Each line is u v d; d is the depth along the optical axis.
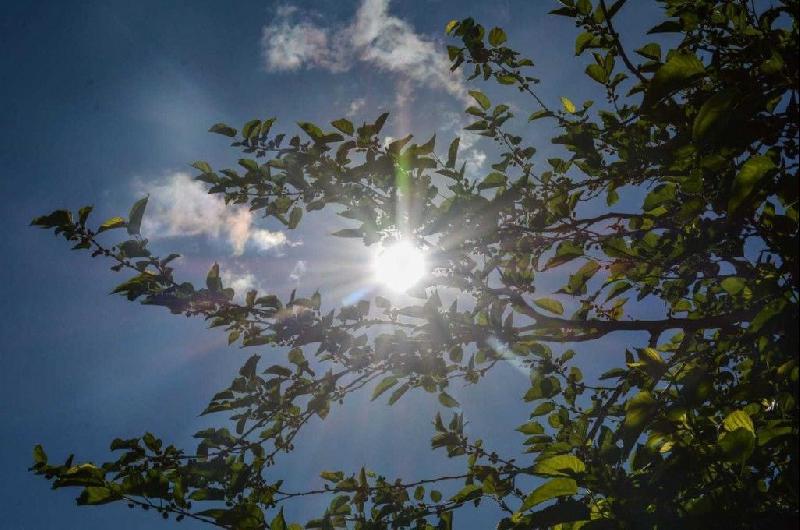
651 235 3.83
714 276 3.49
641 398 2.60
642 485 2.54
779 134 2.59
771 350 2.57
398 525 3.89
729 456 2.38
